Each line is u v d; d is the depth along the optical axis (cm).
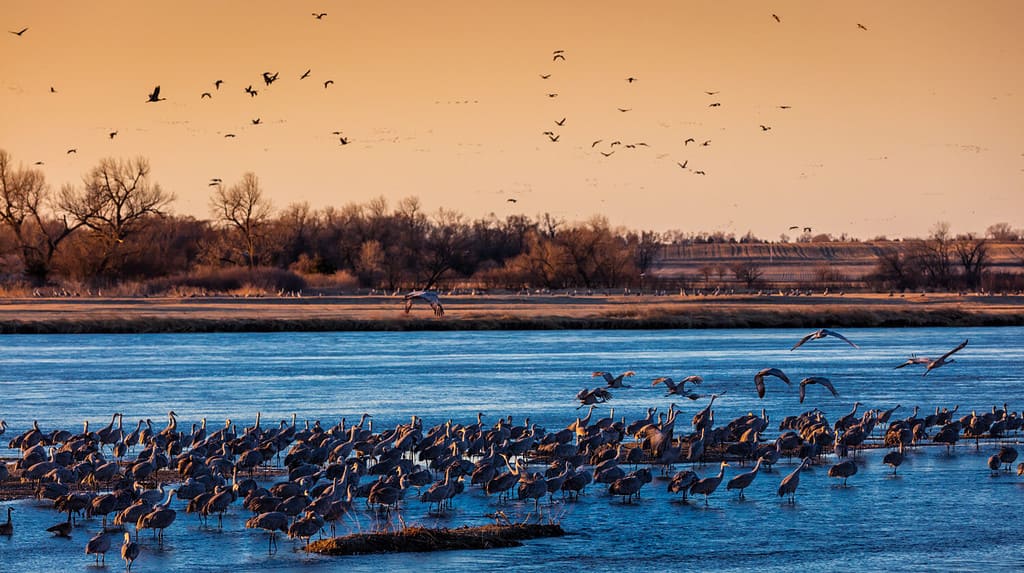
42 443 4991
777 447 5006
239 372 8662
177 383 7906
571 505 4188
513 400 7056
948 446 5384
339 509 3734
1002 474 4747
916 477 4684
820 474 4750
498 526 3803
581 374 8556
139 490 4069
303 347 10912
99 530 3828
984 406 6844
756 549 3659
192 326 12788
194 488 3981
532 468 4794
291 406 6769
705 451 5194
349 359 9731
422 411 6562
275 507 3756
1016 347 11062
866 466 4919
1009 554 3625
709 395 7362
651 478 4431
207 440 4794
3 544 3653
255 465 4553
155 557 3522
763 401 7069
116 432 5022
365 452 4662
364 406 6769
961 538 3794
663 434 4747
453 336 12356
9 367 8950
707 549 3653
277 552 3578
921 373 8688
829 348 11019
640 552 3612
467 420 6209
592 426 5178
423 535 3684
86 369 8831
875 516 4050
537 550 3625
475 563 3481
